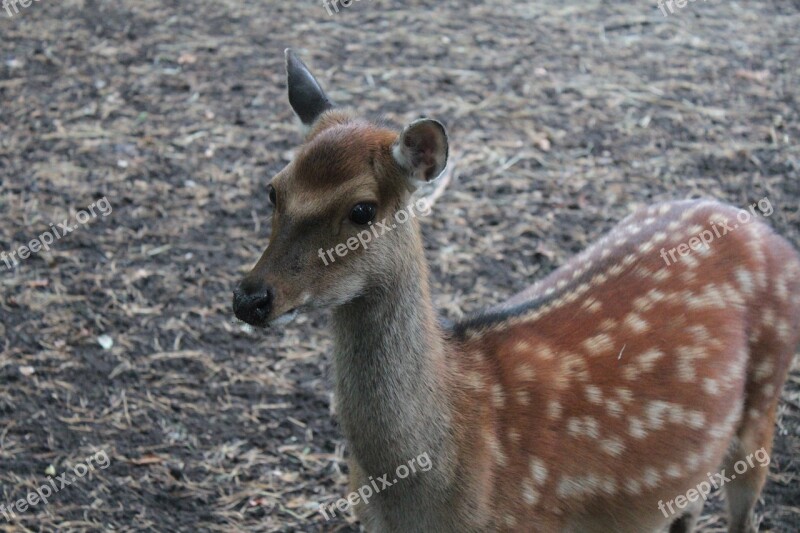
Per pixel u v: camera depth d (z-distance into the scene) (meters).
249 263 3.59
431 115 4.34
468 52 4.92
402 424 2.64
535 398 2.71
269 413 3.21
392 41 5.01
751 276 2.85
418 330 2.63
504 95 4.52
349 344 2.64
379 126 2.68
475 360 2.72
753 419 2.89
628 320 2.79
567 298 2.82
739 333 2.82
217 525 3.00
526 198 3.85
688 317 2.80
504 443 2.69
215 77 4.62
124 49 4.83
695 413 2.78
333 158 2.59
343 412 2.67
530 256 3.62
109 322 3.40
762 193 3.87
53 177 3.89
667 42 5.04
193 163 4.01
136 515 3.01
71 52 4.78
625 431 2.74
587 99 4.51
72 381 3.26
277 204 2.61
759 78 4.70
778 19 5.32
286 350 3.36
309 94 2.76
